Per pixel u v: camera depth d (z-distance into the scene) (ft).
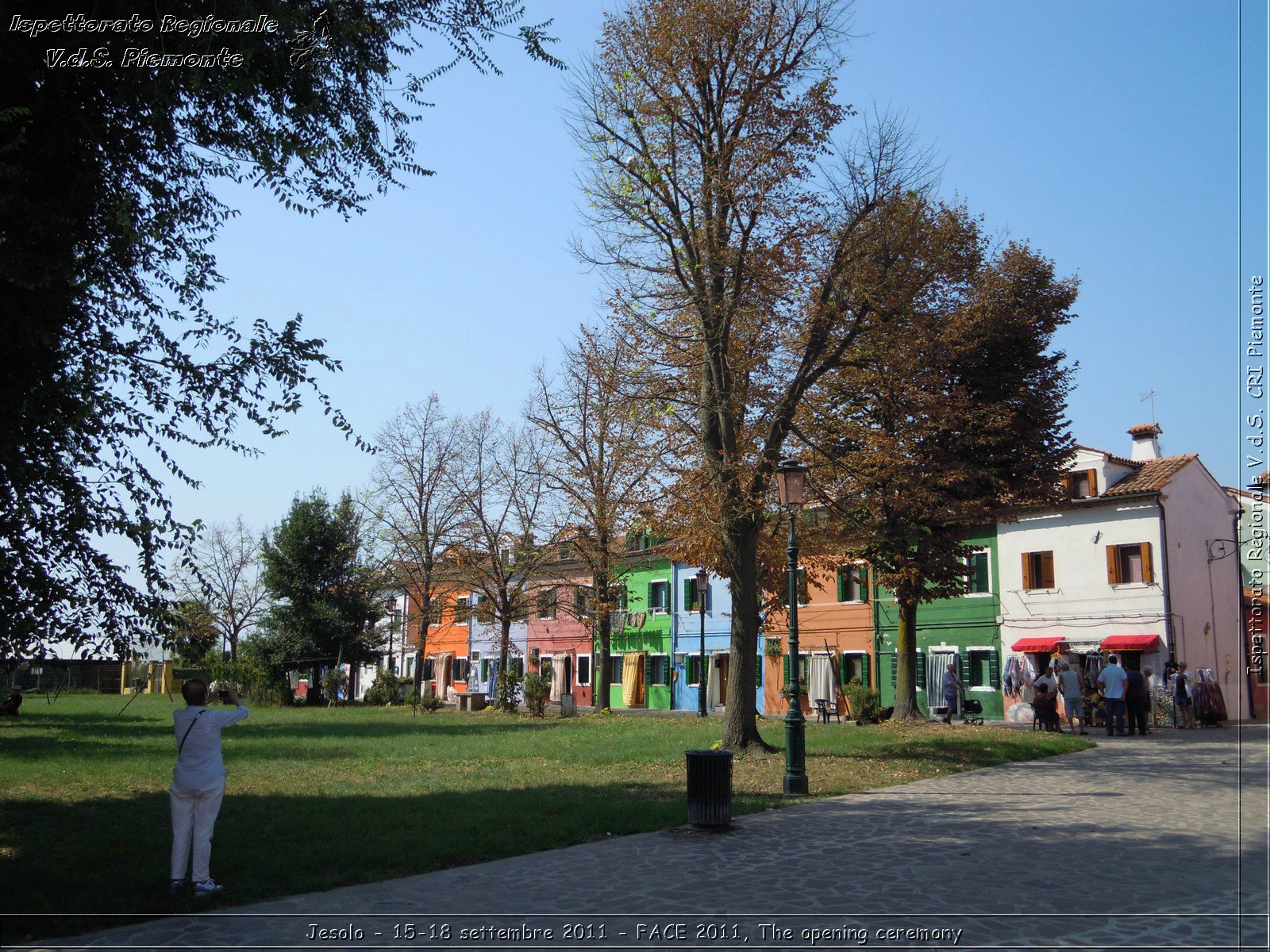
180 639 37.24
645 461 77.25
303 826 37.60
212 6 31.12
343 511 184.24
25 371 31.17
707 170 65.57
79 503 35.09
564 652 196.13
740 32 65.51
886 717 105.50
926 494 87.20
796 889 28.96
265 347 35.32
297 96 36.58
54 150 30.27
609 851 34.53
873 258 69.05
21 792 48.70
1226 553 122.62
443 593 156.46
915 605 95.25
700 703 125.70
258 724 107.14
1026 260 100.89
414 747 74.38
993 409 92.68
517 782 52.54
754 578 67.62
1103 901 27.45
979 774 56.39
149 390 36.47
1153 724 101.65
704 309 66.74
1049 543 121.90
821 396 82.89
